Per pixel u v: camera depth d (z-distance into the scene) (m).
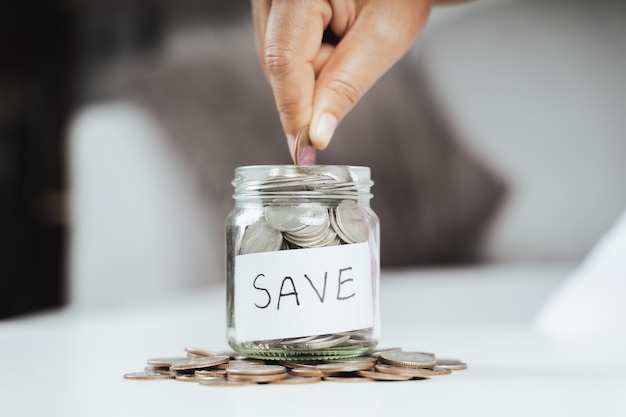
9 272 2.46
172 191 2.61
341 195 0.62
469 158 2.63
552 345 0.82
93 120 2.60
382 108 2.64
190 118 2.59
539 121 2.56
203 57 2.58
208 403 0.47
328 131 0.72
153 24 2.59
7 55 2.46
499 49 2.57
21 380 0.59
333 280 0.61
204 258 2.61
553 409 0.45
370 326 0.64
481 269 2.51
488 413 0.44
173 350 0.81
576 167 2.53
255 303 0.61
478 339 0.89
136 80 2.59
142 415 0.44
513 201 2.60
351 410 0.45
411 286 1.93
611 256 1.13
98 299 2.57
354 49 0.75
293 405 0.46
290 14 0.71
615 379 0.58
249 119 2.59
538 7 2.53
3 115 2.46
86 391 0.53
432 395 0.50
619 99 2.48
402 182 2.67
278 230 0.61
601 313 1.06
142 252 2.60
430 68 2.64
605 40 2.49
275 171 0.60
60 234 2.56
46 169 2.54
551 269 2.38
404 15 0.78
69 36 2.59
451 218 2.66
